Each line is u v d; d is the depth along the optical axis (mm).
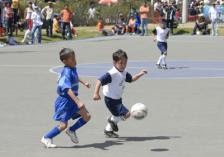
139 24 84375
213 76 36000
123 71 17703
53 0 99188
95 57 49906
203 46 61438
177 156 15789
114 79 17609
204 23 82375
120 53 17500
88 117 16891
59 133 17484
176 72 38438
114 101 17828
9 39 64688
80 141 17828
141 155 15930
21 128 19953
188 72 38438
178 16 93688
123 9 100250
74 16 95875
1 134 18953
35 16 66875
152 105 24734
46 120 21391
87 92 28812
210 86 31000
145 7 81562
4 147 17078
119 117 18078
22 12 80438
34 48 59938
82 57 49906
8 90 29719
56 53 53406
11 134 18953
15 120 21438
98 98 17281
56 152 16391
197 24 82438
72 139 17109
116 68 17625
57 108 16750
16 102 25750
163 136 18484
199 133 18906
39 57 49375
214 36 78188
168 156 15805
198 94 27984
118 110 17891
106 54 52812
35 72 38219
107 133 18328
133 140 17922
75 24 96188
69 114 16719
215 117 21797
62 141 17812
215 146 17016
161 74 37188
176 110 23422
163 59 40812
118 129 19359
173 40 70188
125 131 19328
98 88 17266
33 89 30047
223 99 26312
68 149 16766
